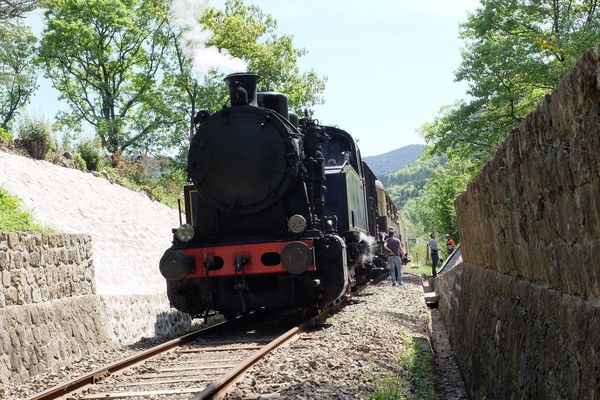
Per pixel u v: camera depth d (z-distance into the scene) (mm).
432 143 29469
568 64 21859
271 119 11617
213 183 11742
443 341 11836
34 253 10312
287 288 11266
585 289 3881
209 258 11133
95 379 7441
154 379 7434
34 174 19625
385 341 9062
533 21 26375
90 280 12148
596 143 3455
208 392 5949
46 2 18734
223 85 38000
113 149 39875
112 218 20797
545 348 4555
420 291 17484
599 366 3494
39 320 9938
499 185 6309
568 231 4113
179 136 40688
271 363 7762
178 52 37844
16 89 43906
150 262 19812
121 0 40406
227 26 36094
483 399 6465
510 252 6078
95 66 41031
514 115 27062
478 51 25703
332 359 7699
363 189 16078
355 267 14555
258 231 11797
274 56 39125
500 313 6332
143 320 13547
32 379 9070
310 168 11852
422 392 6570
